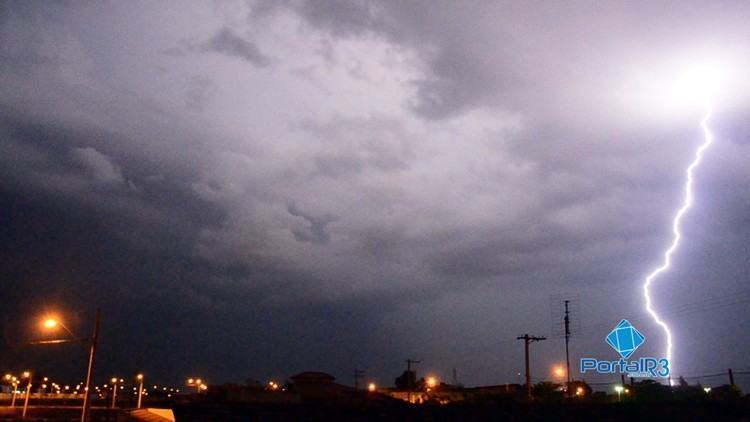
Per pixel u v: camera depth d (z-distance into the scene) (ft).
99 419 190.19
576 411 114.21
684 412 109.70
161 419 154.71
